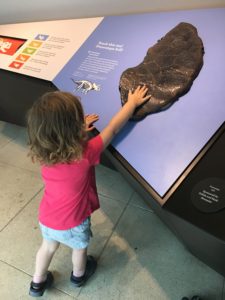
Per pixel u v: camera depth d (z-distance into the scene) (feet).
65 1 7.35
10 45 7.15
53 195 3.82
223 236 3.25
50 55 6.39
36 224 5.94
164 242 5.34
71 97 3.46
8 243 5.64
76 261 4.53
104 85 5.25
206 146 4.04
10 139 8.25
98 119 4.83
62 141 3.38
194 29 5.19
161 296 4.64
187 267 4.94
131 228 5.65
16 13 8.32
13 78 6.50
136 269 5.01
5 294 4.90
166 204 3.67
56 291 4.86
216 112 4.28
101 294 4.76
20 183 6.88
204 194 3.58
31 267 5.23
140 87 4.80
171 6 6.18
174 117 4.42
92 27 6.45
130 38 5.75
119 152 4.37
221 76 4.56
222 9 5.34
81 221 3.97
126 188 6.42
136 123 4.52
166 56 5.06
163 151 4.16
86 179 3.79
